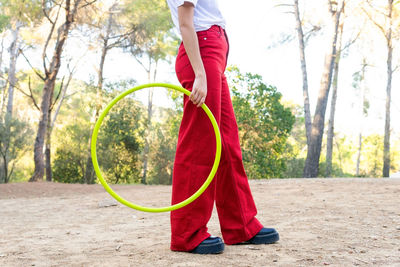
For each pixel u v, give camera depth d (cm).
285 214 341
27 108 2223
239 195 213
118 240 260
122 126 1456
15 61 1948
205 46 203
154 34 1351
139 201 551
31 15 1186
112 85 1465
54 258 215
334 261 183
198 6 205
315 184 623
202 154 201
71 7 1173
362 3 1489
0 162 1363
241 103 1240
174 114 1474
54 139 1666
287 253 198
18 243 269
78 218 413
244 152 1254
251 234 216
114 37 1333
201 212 202
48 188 873
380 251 202
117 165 1486
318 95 1380
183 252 205
